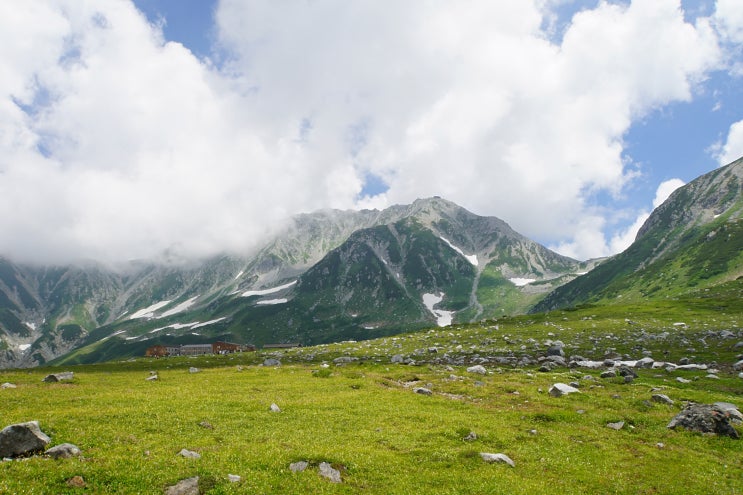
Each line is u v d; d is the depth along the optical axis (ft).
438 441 95.25
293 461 75.61
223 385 153.17
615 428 110.63
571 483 77.66
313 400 127.44
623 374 173.58
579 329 342.85
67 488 59.00
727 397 135.23
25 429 71.67
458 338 359.46
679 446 99.09
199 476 65.72
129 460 69.05
